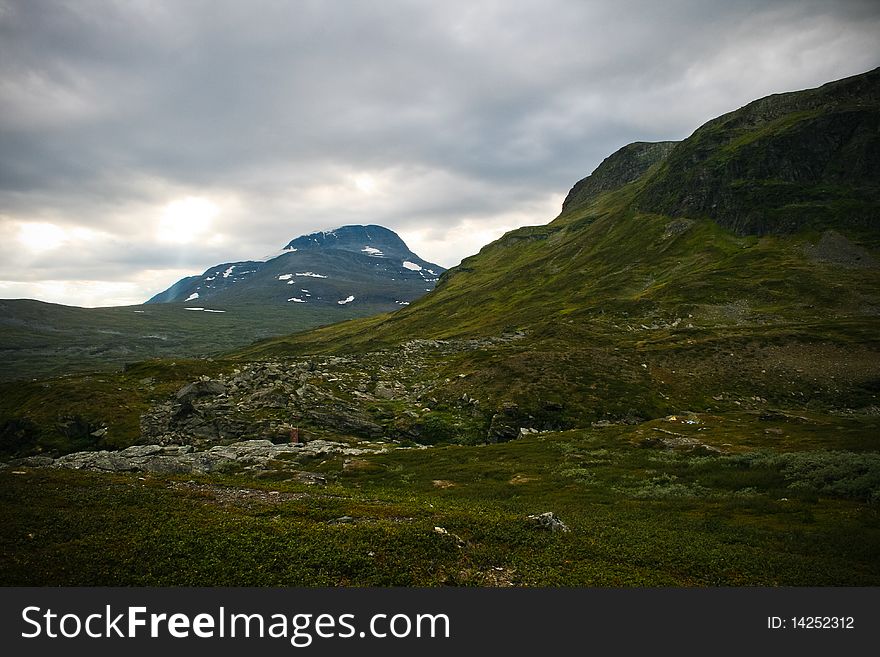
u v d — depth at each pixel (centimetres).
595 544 2817
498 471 5522
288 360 14075
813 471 4369
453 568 2378
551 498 4394
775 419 7256
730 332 11981
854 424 6694
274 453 6562
